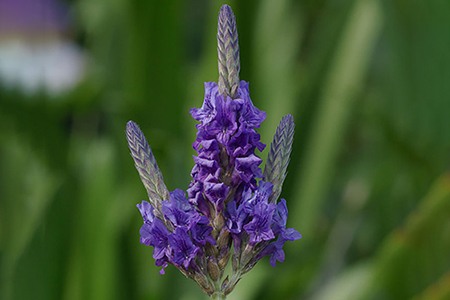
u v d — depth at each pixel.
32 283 0.62
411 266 0.65
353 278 0.70
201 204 0.42
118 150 0.72
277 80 0.75
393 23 0.76
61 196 0.62
